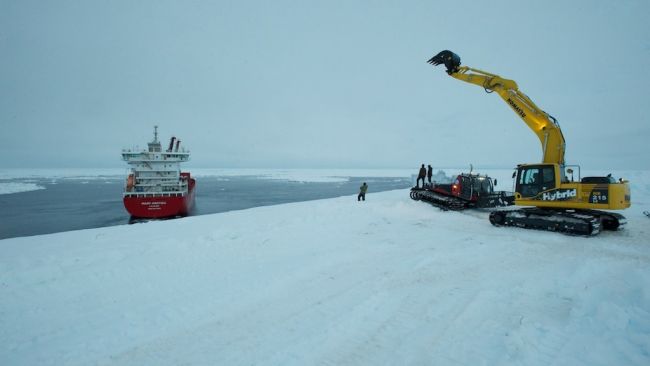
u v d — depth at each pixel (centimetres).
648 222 1052
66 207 3209
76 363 364
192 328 430
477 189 1374
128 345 397
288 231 985
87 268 661
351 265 654
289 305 484
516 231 956
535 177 974
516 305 449
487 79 1103
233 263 697
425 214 1273
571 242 804
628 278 529
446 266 630
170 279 610
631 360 313
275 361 350
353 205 1464
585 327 378
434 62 1242
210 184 7431
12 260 690
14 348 396
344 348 368
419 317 429
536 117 1011
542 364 318
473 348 353
